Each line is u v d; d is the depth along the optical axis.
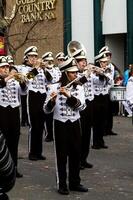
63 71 7.51
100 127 11.56
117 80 17.98
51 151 11.49
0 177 3.00
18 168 9.51
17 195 7.45
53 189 7.86
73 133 7.50
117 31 21.56
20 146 12.27
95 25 22.08
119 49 22.52
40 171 9.26
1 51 21.36
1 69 8.31
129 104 9.15
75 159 7.58
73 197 7.36
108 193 7.61
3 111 8.30
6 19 22.33
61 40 23.41
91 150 11.48
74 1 22.94
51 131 12.83
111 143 12.51
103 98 11.45
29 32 22.34
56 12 23.58
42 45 24.36
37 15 24.33
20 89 8.50
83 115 9.19
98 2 21.95
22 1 24.94
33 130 10.37
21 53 25.17
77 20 22.91
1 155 2.95
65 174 7.56
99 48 22.08
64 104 7.43
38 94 10.38
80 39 22.81
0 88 8.30
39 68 10.48
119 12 21.42
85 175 8.84
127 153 11.09
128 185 8.13
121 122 16.78
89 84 9.37
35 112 10.33
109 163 9.95
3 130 8.29
